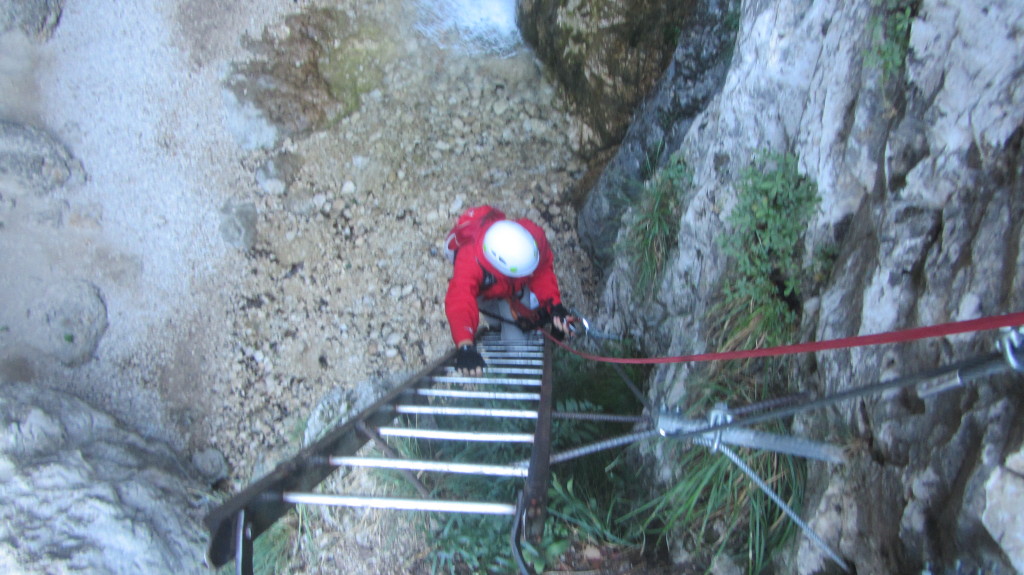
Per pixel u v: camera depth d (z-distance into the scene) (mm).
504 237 3299
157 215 5766
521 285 3625
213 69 5871
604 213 5047
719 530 2561
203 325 5672
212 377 5602
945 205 1684
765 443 1817
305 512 4242
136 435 5180
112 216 5711
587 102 5301
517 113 5762
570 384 3838
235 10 5918
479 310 3990
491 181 5723
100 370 5562
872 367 1800
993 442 1345
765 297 2527
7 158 5297
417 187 5777
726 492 2531
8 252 5352
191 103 5848
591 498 3189
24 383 4855
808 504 2070
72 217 5605
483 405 3809
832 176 2293
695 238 3201
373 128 5879
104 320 5621
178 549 4246
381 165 5824
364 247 5707
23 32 5637
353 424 2256
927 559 1483
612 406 3713
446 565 3258
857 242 2104
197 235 5770
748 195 2611
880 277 1833
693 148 3580
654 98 4543
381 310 5578
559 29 5043
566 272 5504
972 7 1707
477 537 3199
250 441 5473
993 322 1028
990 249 1484
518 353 3744
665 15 4391
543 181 5672
